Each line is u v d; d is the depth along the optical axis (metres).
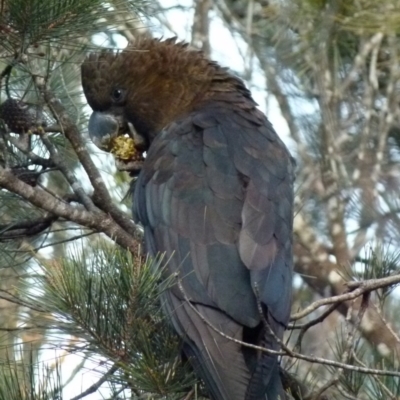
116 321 7.03
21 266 9.88
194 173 8.55
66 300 6.86
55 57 9.26
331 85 13.88
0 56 8.27
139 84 10.15
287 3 12.48
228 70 10.37
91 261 7.36
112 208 9.01
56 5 7.68
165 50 10.15
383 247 9.30
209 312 7.67
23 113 9.02
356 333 7.90
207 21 14.80
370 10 10.89
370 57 14.25
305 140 15.05
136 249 8.62
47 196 8.55
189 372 7.48
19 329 7.29
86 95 10.32
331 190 14.66
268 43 14.79
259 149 8.88
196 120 9.17
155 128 10.21
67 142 10.27
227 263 7.89
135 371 7.02
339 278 14.44
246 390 7.23
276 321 7.68
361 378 7.90
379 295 8.23
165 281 7.23
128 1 8.17
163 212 8.43
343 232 14.51
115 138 10.22
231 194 8.34
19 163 9.30
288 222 8.43
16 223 9.12
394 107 14.21
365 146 14.53
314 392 8.15
